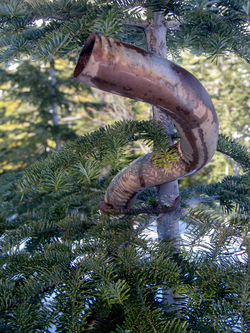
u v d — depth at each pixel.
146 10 1.03
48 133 9.06
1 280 0.80
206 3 0.71
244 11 0.83
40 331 0.65
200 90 0.63
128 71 0.56
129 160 0.77
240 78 7.00
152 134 0.92
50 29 1.04
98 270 0.73
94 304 0.73
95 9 0.92
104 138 0.88
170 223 1.12
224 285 0.74
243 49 0.99
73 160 0.87
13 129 9.93
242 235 0.91
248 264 0.78
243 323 0.61
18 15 0.88
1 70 9.14
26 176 0.82
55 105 9.57
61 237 1.06
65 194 1.63
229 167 6.84
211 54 1.01
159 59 0.59
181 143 0.78
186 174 0.85
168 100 0.61
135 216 1.12
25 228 1.12
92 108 8.92
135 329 0.60
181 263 0.87
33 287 0.76
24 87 9.43
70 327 0.62
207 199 1.36
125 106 6.88
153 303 0.73
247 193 1.37
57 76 9.75
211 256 0.84
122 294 0.63
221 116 7.09
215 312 0.66
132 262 0.78
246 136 6.79
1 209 1.78
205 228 0.96
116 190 1.02
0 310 0.70
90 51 0.60
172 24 1.11
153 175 0.90
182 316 0.70
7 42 1.01
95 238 0.96
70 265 0.85
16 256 0.90
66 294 0.71
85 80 0.58
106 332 0.69
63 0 0.92
